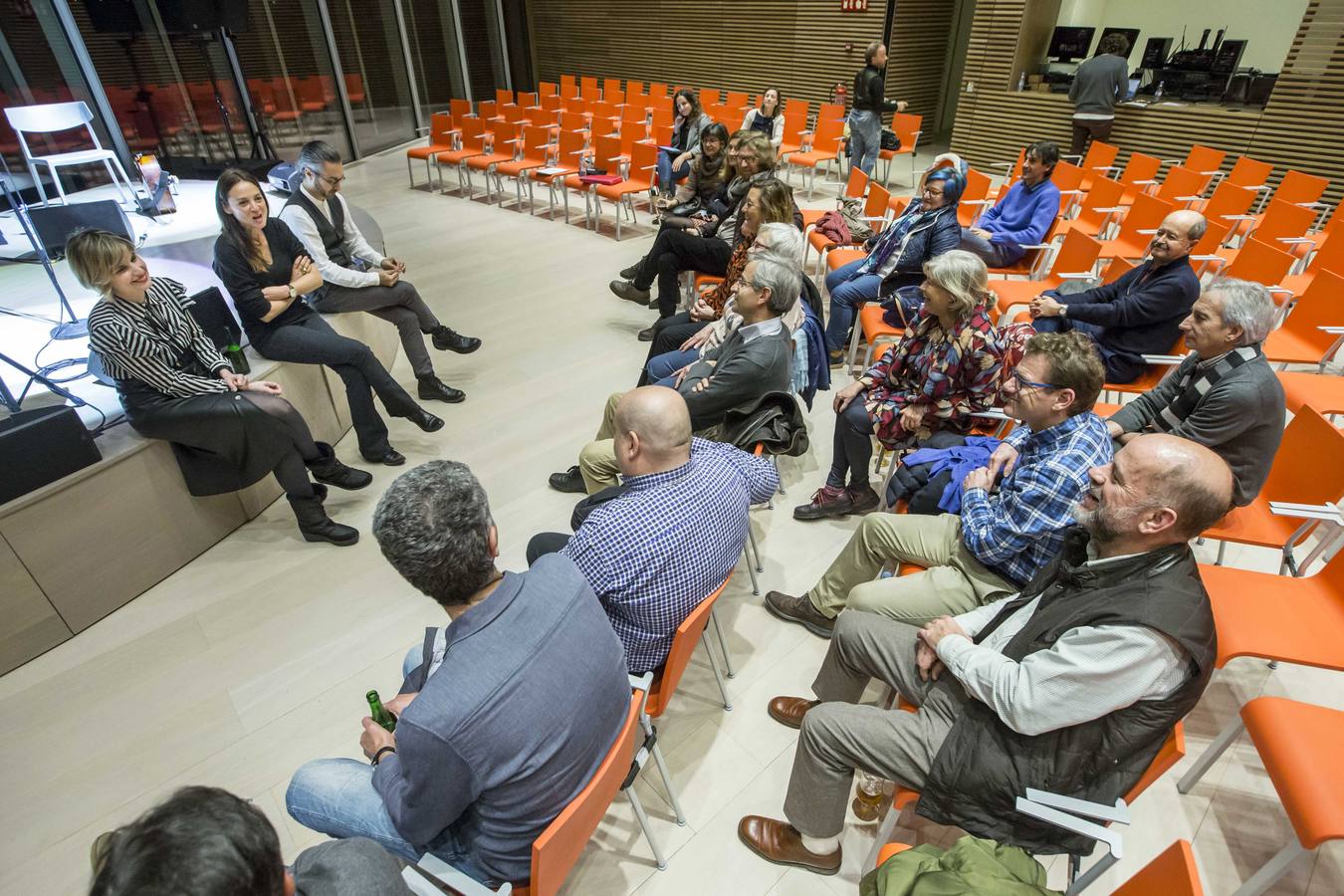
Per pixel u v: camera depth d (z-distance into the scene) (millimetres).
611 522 1517
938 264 2363
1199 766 1821
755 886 1676
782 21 9125
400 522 1134
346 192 8031
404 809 1146
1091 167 6219
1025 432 2141
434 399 3777
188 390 2400
